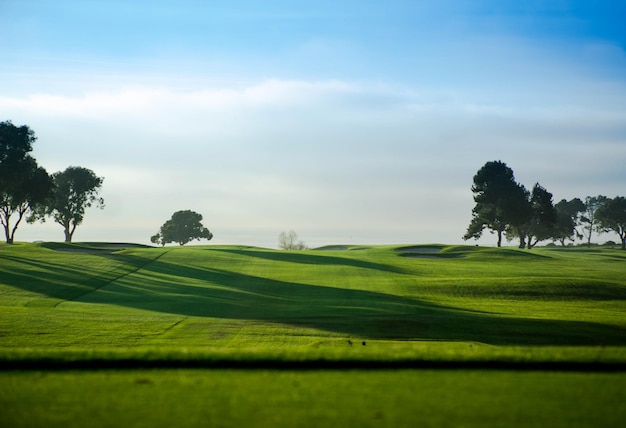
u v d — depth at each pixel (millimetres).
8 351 18047
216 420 11789
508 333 43031
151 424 11578
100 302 58562
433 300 61469
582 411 12273
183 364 16984
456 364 16719
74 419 11914
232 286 69625
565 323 47188
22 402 13148
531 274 86875
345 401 13086
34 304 56500
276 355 17281
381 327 44969
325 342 35750
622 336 42438
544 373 15773
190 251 100000
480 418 11859
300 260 93312
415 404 12828
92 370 16516
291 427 11359
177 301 58938
